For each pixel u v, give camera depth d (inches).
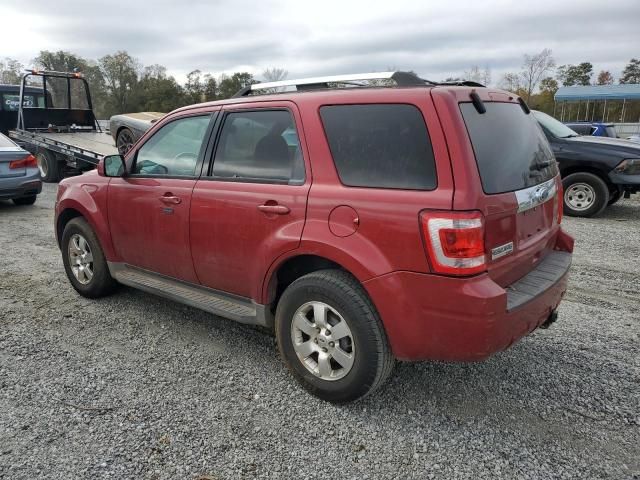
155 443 113.0
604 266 244.5
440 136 107.9
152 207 162.1
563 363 149.6
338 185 120.4
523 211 121.8
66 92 580.1
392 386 136.9
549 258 142.8
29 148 538.3
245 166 141.0
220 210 142.1
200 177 150.8
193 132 157.6
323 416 123.6
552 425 120.5
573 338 166.1
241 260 139.6
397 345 114.4
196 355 153.9
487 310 104.0
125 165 173.8
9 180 367.9
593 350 157.6
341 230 118.0
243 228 137.0
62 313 184.9
